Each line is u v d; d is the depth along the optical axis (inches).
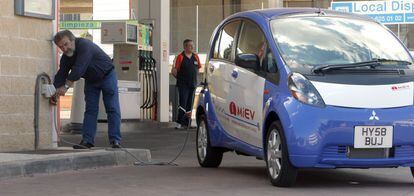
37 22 375.2
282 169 280.2
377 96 274.7
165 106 695.7
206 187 289.0
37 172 320.2
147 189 283.4
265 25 313.0
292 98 275.6
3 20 353.7
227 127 334.6
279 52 295.0
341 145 270.5
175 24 1206.3
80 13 1387.8
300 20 316.8
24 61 366.3
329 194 270.5
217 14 1200.2
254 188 285.6
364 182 307.7
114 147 385.4
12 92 359.3
